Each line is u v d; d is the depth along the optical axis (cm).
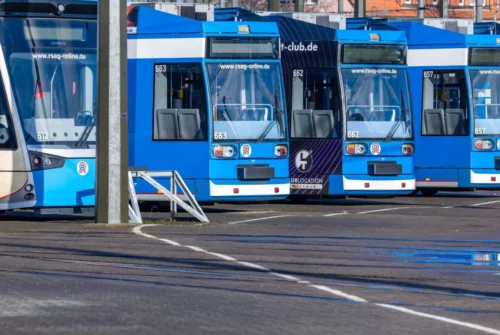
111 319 2292
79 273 2992
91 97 4653
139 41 5359
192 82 5266
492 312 2477
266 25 5388
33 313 2348
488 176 6481
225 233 4166
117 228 4297
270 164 5359
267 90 5378
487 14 18575
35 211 4553
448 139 6519
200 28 5250
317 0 18138
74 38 4622
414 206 6069
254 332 2169
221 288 2761
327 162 5919
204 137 5244
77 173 4600
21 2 4512
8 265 3131
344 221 4841
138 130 5353
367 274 3058
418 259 3412
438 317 2381
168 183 5238
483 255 3534
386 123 5975
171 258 3338
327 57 5922
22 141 4491
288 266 3203
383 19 6912
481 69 6481
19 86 4509
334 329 2216
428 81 6581
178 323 2255
